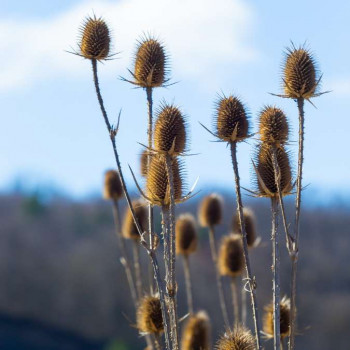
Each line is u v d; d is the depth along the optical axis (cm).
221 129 1277
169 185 1241
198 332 1542
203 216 1914
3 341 11512
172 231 1221
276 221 1259
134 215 1268
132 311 11488
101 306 11631
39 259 12750
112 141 1290
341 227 13362
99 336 11481
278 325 1201
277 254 1234
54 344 11400
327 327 9131
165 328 1209
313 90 1280
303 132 1269
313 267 10869
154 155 1298
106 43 1373
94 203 17038
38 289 12050
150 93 1346
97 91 1340
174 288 1217
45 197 18025
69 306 11706
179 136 1267
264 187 1241
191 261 9381
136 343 11238
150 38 1384
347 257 10994
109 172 1919
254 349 1225
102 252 12350
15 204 17062
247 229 1791
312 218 14100
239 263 1739
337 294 9838
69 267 12156
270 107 1295
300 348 9075
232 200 10400
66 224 14988
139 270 1794
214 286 9025
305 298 9738
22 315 12094
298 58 1295
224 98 1306
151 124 1323
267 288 6650
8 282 12188
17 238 13825
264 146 1307
